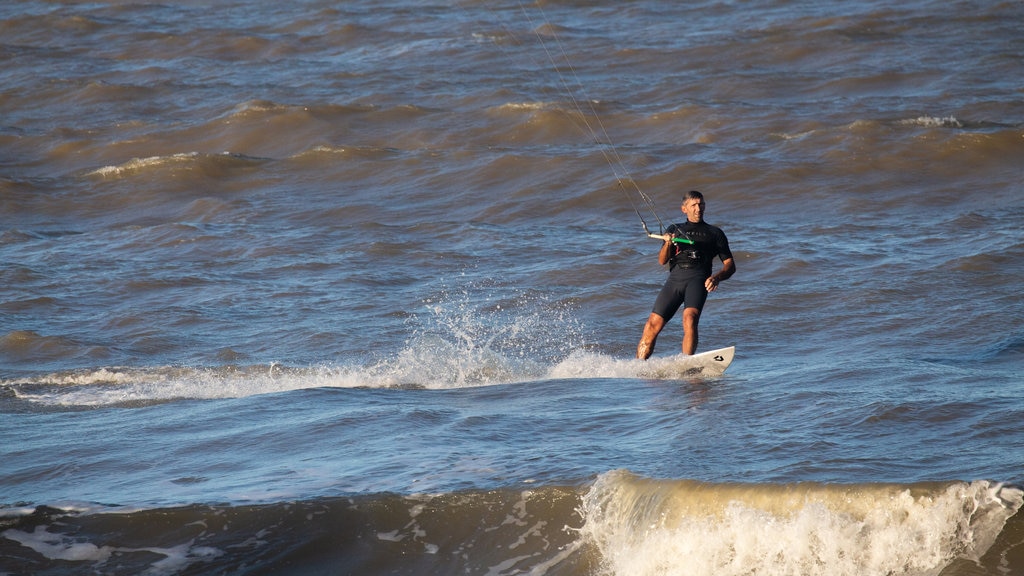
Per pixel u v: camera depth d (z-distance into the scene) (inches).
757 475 904.3
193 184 3390.7
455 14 6092.5
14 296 2188.7
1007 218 2578.7
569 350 1781.5
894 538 794.2
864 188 2982.3
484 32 5580.7
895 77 4296.3
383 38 5610.2
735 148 3408.0
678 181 3102.9
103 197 3307.1
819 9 5684.1
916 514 804.6
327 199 3186.5
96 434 1243.2
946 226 2532.0
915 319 1815.9
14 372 1715.1
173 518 933.2
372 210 3041.3
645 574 828.6
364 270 2353.6
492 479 965.2
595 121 3860.7
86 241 2746.1
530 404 1289.4
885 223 2632.9
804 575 788.6
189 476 1045.8
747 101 4087.1
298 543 895.7
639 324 1915.6
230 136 4001.0
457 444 1091.9
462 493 935.7
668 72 4665.4
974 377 1294.3
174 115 4377.5
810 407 1145.4
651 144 3609.7
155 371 1654.8
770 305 1972.2
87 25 6082.7
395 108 4138.8
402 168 3417.8
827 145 3341.5
